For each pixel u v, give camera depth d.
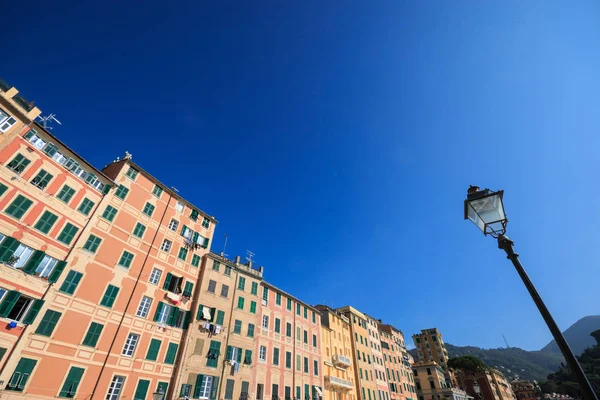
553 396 111.25
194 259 39.03
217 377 34.31
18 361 22.36
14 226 24.44
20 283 23.66
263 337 42.66
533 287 6.85
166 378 30.83
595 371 123.12
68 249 27.47
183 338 33.84
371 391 62.50
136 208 34.47
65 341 25.17
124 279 30.91
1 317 22.19
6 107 25.44
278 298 48.81
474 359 106.00
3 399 21.06
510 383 148.75
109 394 26.75
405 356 88.12
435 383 87.44
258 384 39.03
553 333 6.18
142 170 36.28
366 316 76.38
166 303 33.66
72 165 29.52
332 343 58.38
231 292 40.97
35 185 26.34
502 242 7.78
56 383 23.81
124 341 28.97
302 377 46.00
